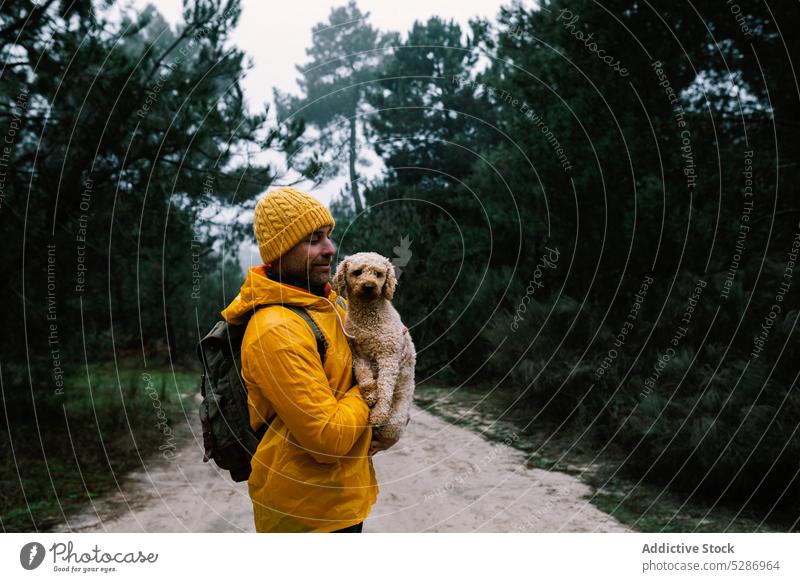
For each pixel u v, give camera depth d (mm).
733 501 4102
